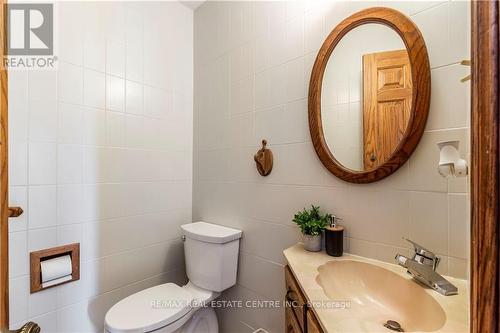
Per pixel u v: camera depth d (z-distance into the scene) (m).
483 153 0.29
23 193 1.08
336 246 1.00
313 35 1.16
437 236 0.84
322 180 1.13
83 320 1.26
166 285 1.41
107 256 1.36
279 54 1.29
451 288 0.71
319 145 1.10
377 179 0.95
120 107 1.42
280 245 1.28
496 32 0.28
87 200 1.28
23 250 1.08
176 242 1.70
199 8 1.77
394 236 0.92
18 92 1.07
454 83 0.80
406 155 0.88
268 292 1.33
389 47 0.94
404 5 0.90
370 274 0.92
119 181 1.41
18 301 1.06
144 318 1.11
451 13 0.81
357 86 1.01
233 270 1.44
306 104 1.18
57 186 1.18
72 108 1.23
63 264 1.17
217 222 1.62
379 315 0.80
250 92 1.43
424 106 0.85
